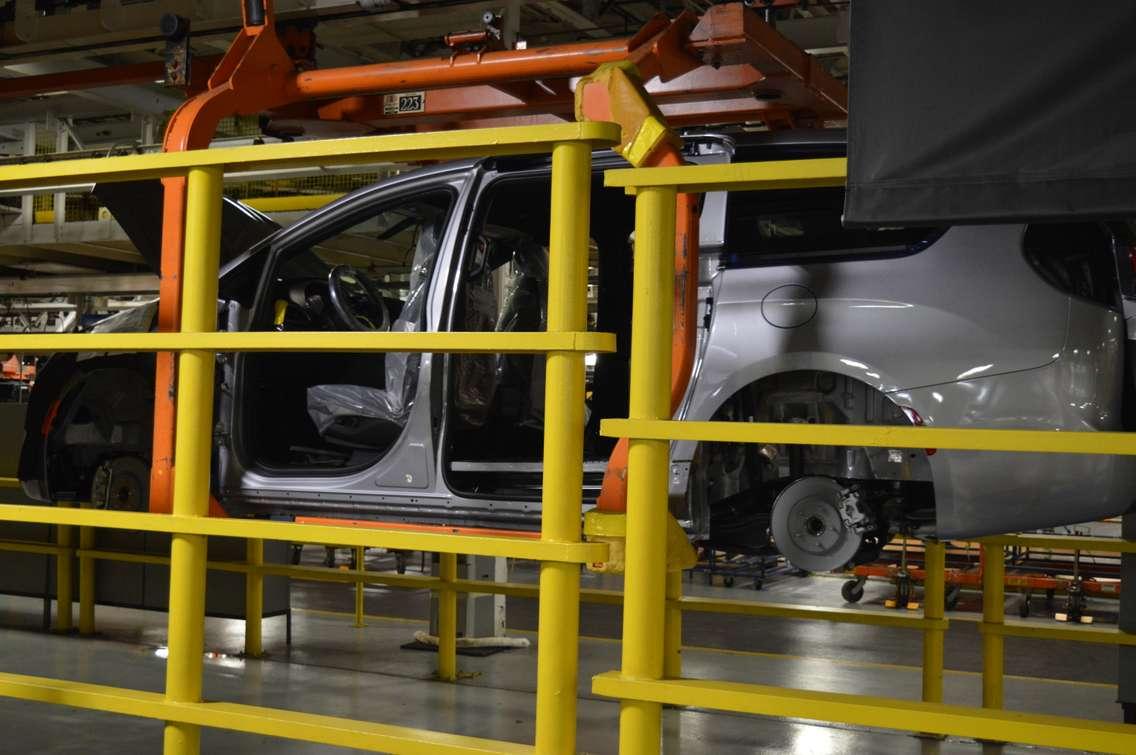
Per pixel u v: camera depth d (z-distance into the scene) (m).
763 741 5.74
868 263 4.05
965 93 2.37
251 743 5.44
